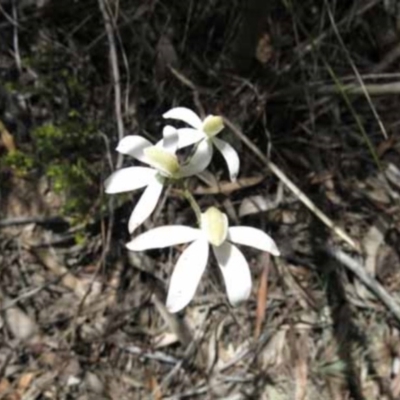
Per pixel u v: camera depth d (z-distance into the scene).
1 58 0.23
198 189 0.22
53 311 0.22
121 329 0.21
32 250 0.22
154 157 0.10
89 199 0.22
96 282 0.22
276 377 0.21
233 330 0.21
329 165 0.23
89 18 0.24
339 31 0.24
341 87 0.20
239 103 0.23
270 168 0.21
